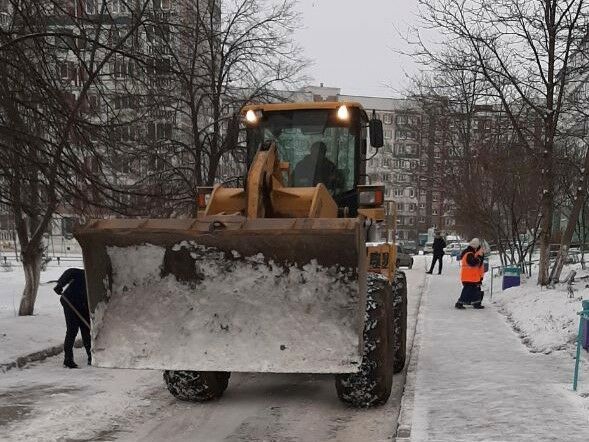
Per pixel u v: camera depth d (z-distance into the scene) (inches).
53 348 331.3
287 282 179.6
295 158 266.2
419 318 441.4
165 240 183.0
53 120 312.0
